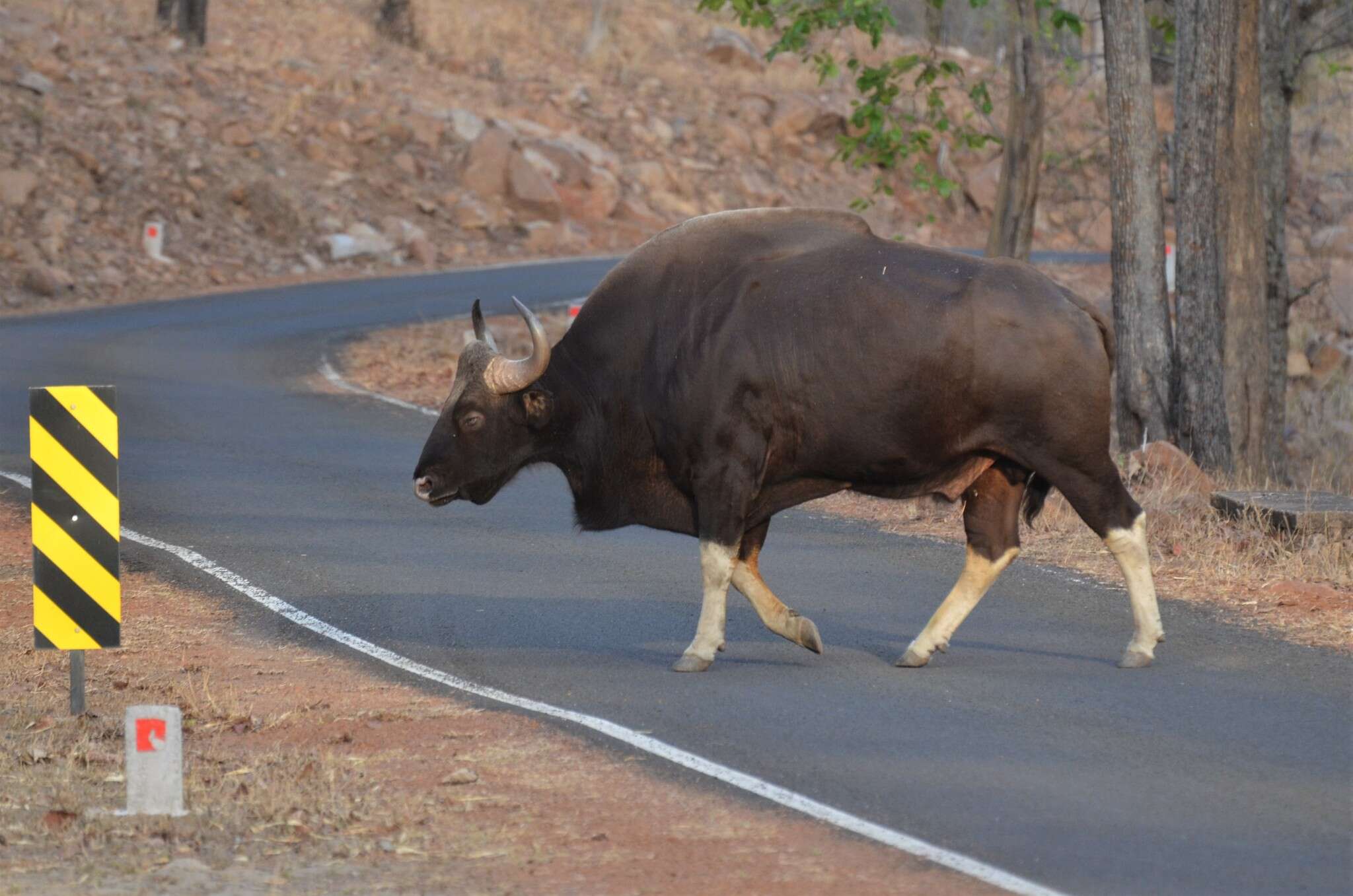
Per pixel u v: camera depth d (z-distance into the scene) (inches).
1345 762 1030.4
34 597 1120.8
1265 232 2442.2
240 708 1181.7
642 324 1269.7
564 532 1878.7
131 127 5349.4
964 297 1169.4
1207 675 1246.9
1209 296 2224.4
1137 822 919.0
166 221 5032.0
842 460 1217.4
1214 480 2101.4
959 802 954.7
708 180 6673.2
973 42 6963.6
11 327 3806.6
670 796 973.8
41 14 5787.4
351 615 1481.3
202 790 981.2
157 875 842.8
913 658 1275.8
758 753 1055.0
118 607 1127.6
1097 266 5871.1
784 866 855.1
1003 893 815.1
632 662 1309.1
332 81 6235.2
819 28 2755.9
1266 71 2783.0
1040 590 1563.7
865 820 925.2
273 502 2014.0
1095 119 4820.4
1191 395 2235.5
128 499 2014.0
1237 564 1630.2
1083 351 1167.0
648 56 7706.7
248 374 3216.0
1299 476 2795.3
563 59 7436.0
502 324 4069.9
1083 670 1264.8
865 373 1178.6
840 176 7032.5
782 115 7180.1
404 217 5639.8
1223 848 878.4
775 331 1204.5
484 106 6525.6
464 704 1189.1
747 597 1306.6
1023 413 1169.4
